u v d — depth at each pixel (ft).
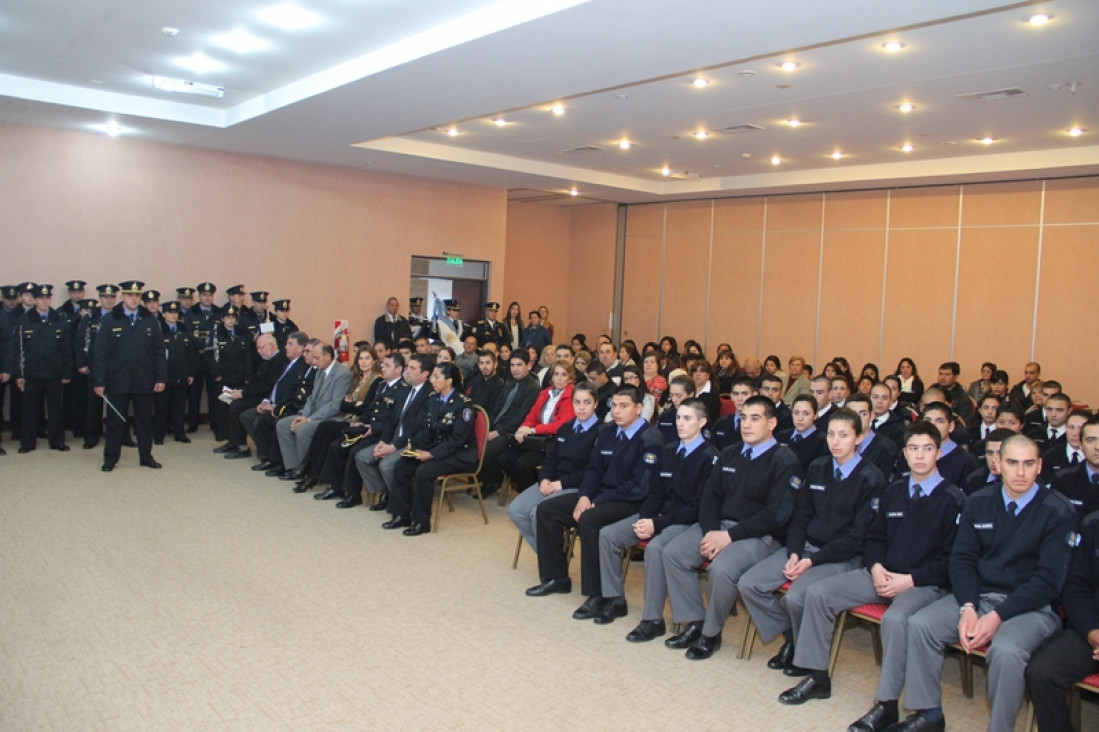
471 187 41.16
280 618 14.38
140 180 31.89
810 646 12.02
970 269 35.09
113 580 15.87
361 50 21.30
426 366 21.15
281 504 21.83
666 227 46.39
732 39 17.16
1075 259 32.24
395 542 18.97
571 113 26.66
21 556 16.97
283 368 27.53
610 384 24.20
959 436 18.92
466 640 13.76
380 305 38.45
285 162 35.27
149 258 32.24
